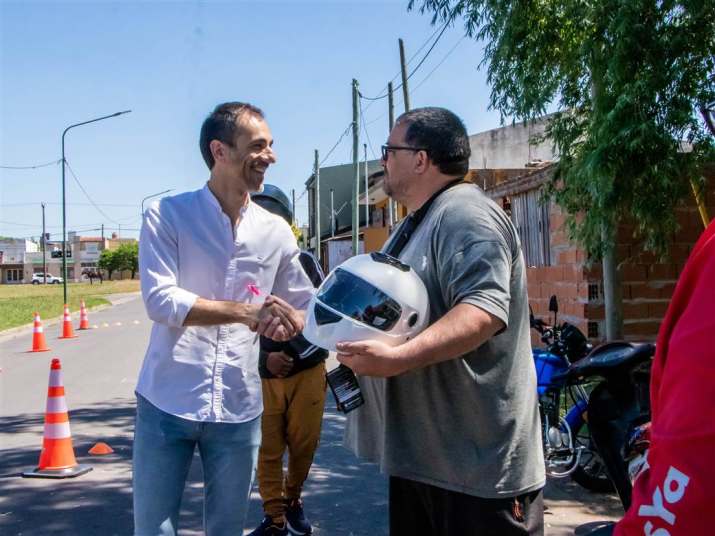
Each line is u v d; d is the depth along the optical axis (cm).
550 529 455
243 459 282
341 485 552
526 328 249
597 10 580
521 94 682
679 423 126
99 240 12650
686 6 556
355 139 2567
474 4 701
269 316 265
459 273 229
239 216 288
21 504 518
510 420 238
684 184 640
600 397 443
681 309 142
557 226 966
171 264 274
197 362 273
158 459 272
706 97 575
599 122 609
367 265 240
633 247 849
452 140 256
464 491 238
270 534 428
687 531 122
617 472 430
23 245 12719
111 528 471
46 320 2530
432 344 217
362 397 263
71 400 927
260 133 278
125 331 2006
